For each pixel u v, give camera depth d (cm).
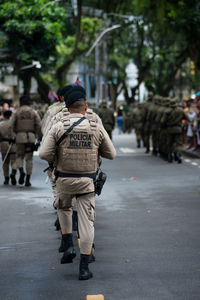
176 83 6531
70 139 677
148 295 622
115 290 640
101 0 4641
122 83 6053
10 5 3462
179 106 2080
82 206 688
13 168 1516
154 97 2411
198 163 2103
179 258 772
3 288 651
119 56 5612
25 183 1497
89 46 4756
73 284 663
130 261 759
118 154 2502
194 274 698
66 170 683
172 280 674
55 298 615
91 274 689
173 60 5662
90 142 684
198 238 893
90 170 690
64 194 711
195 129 2502
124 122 4369
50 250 823
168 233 928
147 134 2564
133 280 676
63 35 4575
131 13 4600
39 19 3600
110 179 1631
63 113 697
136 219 1045
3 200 1262
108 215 1085
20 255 796
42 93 4284
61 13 3606
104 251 812
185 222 1016
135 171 1842
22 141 1452
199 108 2461
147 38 5316
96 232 938
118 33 5350
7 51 3600
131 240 880
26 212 1120
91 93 6316
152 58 5550
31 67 3831
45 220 1041
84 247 681
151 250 816
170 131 2081
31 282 672
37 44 3653
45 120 935
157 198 1285
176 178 1650
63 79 4416
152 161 2186
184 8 2852
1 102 3216
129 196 1316
